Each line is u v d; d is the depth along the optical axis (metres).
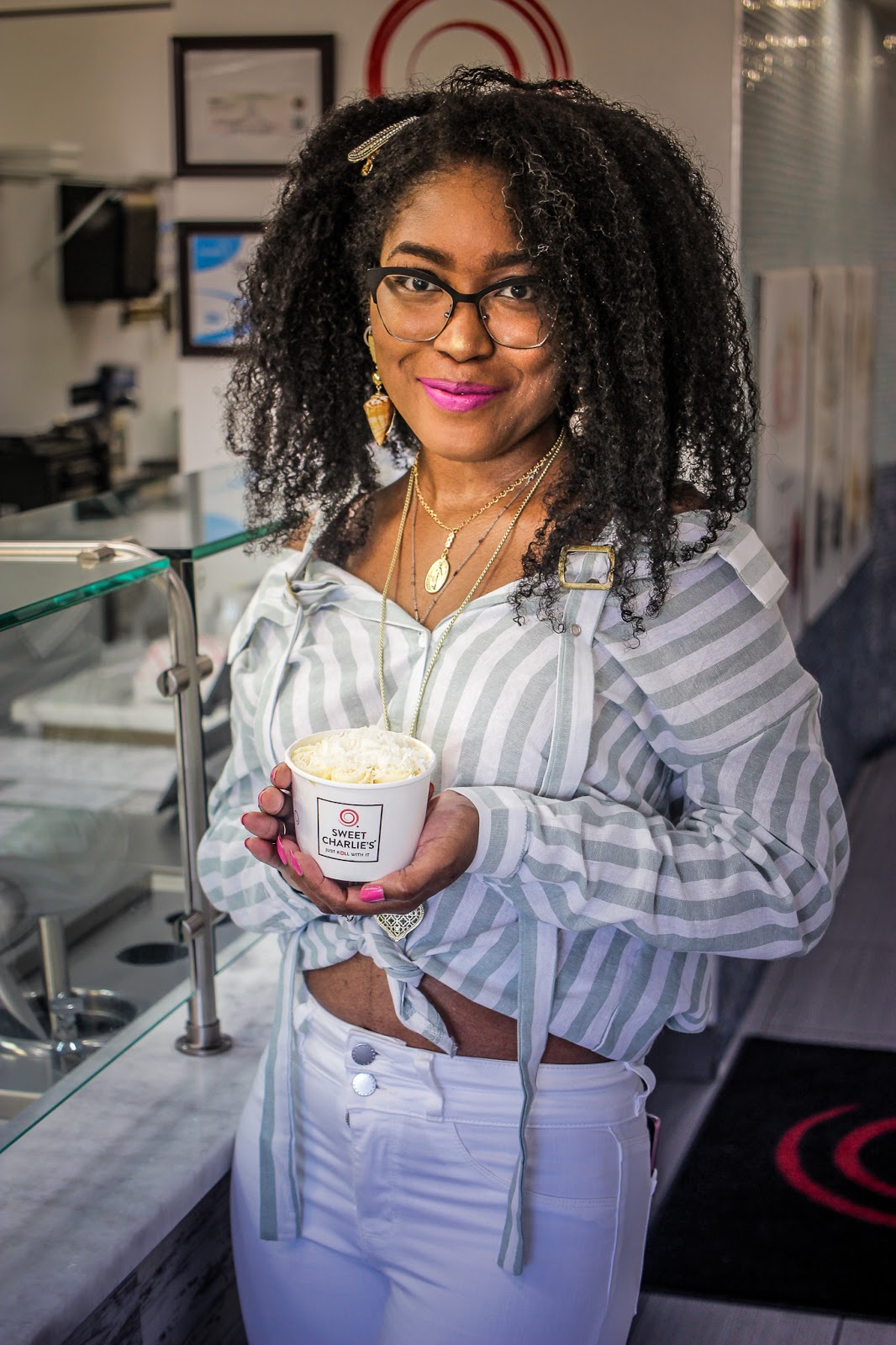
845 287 4.27
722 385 1.26
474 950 1.24
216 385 3.63
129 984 1.69
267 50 3.35
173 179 3.54
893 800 5.10
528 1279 1.26
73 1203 1.46
